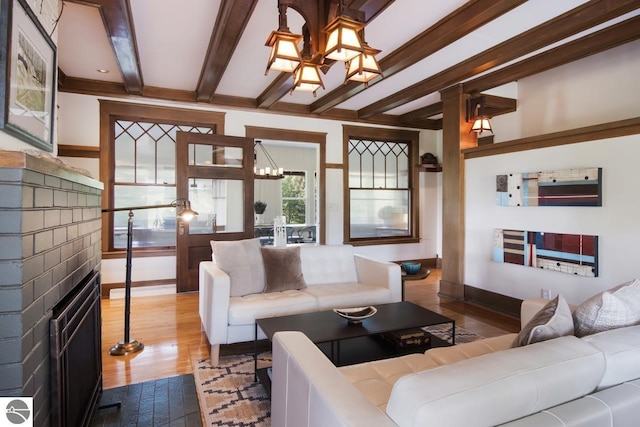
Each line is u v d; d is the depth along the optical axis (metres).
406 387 0.92
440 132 6.78
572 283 3.29
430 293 4.85
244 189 5.05
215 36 3.14
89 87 4.48
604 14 2.71
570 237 3.26
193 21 3.04
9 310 1.03
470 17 2.83
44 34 1.58
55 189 1.32
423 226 6.75
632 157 2.84
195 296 4.58
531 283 3.68
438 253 6.83
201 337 3.20
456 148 4.48
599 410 1.02
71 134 4.45
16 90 1.27
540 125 4.57
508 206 3.88
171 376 2.48
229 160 5.00
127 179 4.87
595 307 1.52
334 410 1.01
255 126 5.42
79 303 1.63
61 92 4.39
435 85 4.34
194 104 5.04
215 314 2.66
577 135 3.22
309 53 2.27
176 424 1.94
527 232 3.67
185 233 4.68
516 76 3.91
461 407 0.87
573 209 3.26
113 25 2.88
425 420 0.85
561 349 1.13
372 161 6.46
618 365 1.16
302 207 9.12
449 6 2.87
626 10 2.65
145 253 4.85
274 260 3.30
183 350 2.92
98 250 2.16
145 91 4.69
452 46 3.51
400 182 6.71
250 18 2.98
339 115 5.91
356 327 2.31
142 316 3.77
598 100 3.95
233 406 2.11
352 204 6.30
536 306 2.14
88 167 4.54
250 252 3.27
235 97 5.19
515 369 1.00
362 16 1.97
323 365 1.29
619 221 2.93
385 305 2.82
